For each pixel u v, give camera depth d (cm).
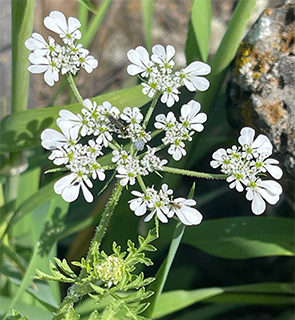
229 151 7
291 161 11
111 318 7
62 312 8
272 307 14
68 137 7
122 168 7
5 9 13
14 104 10
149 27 12
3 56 13
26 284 9
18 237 12
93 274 7
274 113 11
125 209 12
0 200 11
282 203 14
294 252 11
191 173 7
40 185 13
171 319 13
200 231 12
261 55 11
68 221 13
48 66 8
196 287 14
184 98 13
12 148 10
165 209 7
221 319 14
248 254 11
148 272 14
